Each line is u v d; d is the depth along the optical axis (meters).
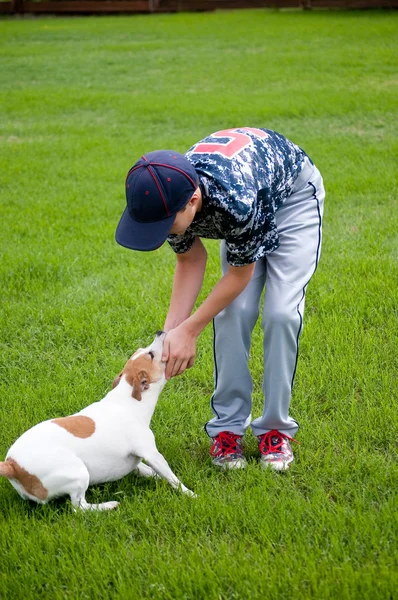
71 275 5.60
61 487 2.98
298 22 20.28
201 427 3.73
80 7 25.97
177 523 2.96
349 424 3.62
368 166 7.92
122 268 5.71
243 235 2.79
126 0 25.56
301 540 2.77
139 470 3.37
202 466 3.43
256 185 2.80
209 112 10.76
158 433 3.67
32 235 6.46
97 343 4.59
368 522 2.82
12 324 4.86
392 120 9.83
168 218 2.57
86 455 3.04
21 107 11.99
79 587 2.66
